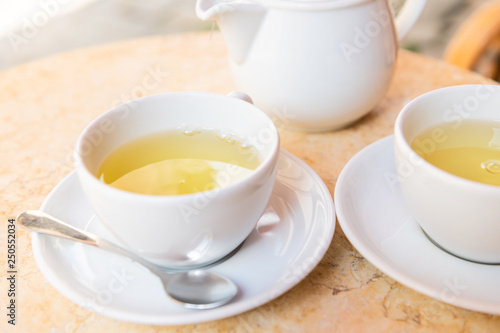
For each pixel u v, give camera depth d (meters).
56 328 0.40
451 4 1.80
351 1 0.49
